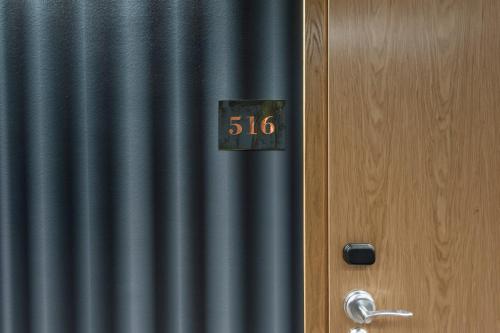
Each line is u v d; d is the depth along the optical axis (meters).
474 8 0.77
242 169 0.99
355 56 0.77
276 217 0.99
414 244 0.78
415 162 0.77
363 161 0.77
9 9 0.99
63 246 1.01
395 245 0.78
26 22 0.99
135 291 1.01
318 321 0.91
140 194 1.00
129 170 1.00
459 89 0.77
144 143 0.99
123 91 0.99
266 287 0.99
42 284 1.01
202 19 0.98
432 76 0.77
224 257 1.00
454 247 0.78
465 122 0.77
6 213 1.01
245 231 0.99
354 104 0.77
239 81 0.98
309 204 0.90
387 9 0.77
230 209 0.99
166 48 0.98
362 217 0.77
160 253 1.00
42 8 0.99
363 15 0.77
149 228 1.00
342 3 0.77
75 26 0.99
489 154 0.77
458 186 0.77
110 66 0.99
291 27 0.98
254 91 0.98
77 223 1.01
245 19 0.98
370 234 0.78
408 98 0.77
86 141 1.00
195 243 1.00
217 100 0.98
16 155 1.01
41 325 1.02
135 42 0.98
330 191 0.77
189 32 0.98
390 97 0.77
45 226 1.01
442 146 0.77
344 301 0.78
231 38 0.98
